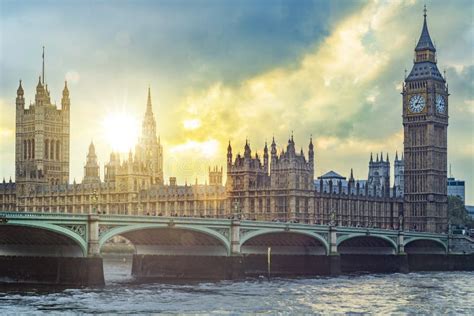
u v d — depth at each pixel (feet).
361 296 594.24
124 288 625.00
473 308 533.14
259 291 616.39
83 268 615.98
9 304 520.42
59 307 509.76
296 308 522.06
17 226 574.56
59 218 595.06
